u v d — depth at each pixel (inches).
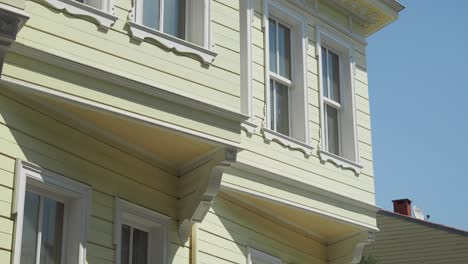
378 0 565.9
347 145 540.7
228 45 410.0
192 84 382.3
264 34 494.3
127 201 374.9
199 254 415.2
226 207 446.9
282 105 505.0
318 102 518.6
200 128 374.9
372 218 520.1
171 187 406.0
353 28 571.5
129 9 368.2
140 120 352.5
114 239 361.4
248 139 457.1
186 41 389.7
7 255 305.7
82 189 350.0
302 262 508.4
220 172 390.3
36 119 334.0
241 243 452.1
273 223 487.2
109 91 344.8
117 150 375.9
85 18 347.3
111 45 354.6
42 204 335.9
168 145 385.1
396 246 888.9
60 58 327.9
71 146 350.0
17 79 316.5
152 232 398.0
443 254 859.4
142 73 362.6
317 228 513.0
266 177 458.3
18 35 319.6
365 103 562.3
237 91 401.7
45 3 333.4
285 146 480.4
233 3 424.2
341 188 509.4
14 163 319.9
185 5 410.9
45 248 333.4
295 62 518.9
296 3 523.2
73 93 332.2
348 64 558.9
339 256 525.3
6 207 311.0
